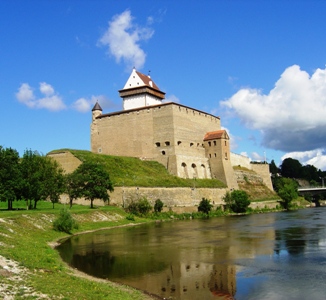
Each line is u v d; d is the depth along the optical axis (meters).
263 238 46.75
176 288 24.69
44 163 71.19
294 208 121.12
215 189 108.12
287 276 27.20
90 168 74.88
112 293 22.59
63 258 34.88
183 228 61.00
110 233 55.12
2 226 41.84
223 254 36.22
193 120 118.31
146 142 113.31
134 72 127.19
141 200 80.44
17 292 20.39
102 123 121.75
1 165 61.03
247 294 23.25
